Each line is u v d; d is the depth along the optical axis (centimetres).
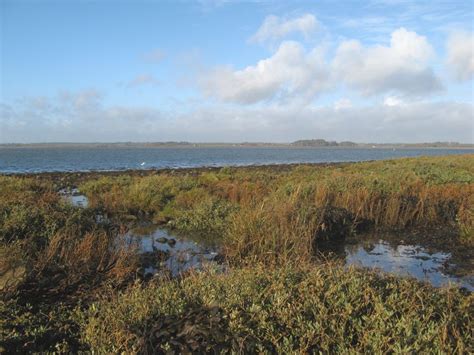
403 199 1148
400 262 780
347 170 2403
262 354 343
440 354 317
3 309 470
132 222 1108
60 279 623
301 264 584
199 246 886
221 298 421
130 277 661
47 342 430
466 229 916
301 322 374
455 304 434
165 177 1802
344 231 977
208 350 351
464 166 2253
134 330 379
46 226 791
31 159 6197
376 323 359
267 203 996
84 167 4203
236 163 5297
